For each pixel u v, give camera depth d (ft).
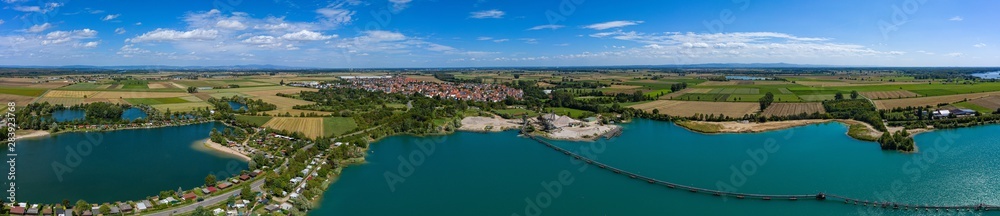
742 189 486.79
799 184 500.74
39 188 473.26
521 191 490.49
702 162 600.39
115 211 393.09
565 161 617.62
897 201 444.96
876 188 482.28
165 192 434.71
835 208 437.99
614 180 528.22
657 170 561.84
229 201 423.23
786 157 618.03
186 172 542.98
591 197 471.62
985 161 571.28
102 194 458.50
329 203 451.53
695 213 430.61
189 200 425.69
